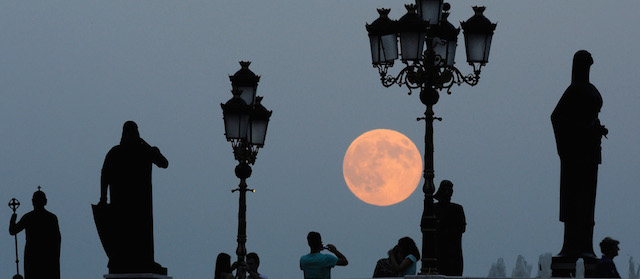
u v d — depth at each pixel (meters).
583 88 92.19
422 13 83.75
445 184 96.94
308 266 85.19
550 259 84.56
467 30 86.12
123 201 88.19
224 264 91.88
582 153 91.56
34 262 115.12
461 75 85.25
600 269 84.81
